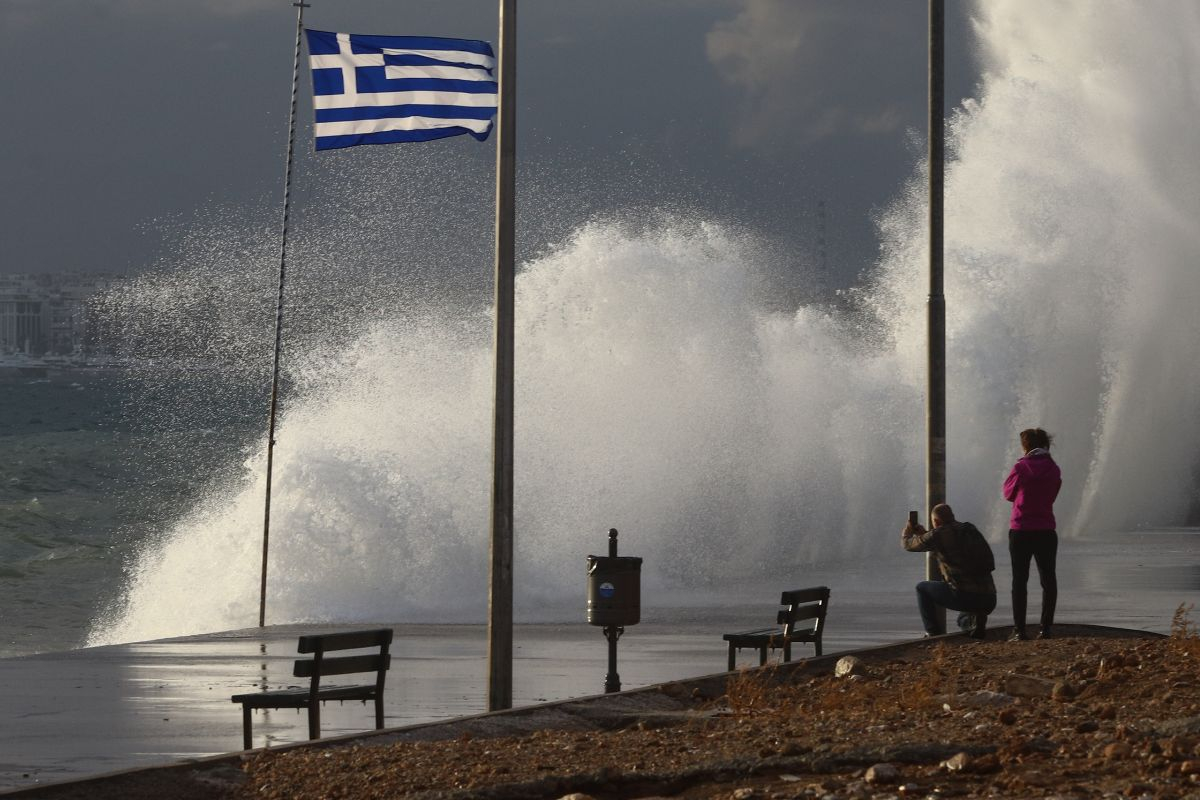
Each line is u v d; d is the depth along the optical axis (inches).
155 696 1817.2
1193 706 1373.0
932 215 2244.1
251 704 1438.2
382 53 2234.3
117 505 7337.6
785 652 1904.5
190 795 1185.4
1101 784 1074.1
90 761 1395.2
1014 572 1962.4
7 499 7696.9
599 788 1147.3
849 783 1123.3
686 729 1409.9
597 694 1739.7
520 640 2341.3
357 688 1503.4
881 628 2448.3
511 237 1656.0
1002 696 1475.1
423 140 2234.3
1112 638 1952.5
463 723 1430.9
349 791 1171.9
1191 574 3339.1
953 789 1087.6
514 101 1663.4
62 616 3794.3
